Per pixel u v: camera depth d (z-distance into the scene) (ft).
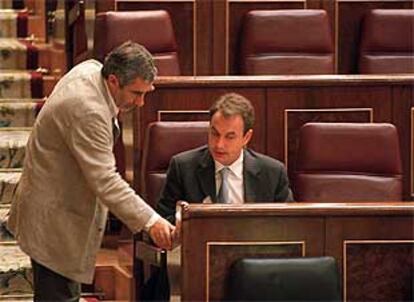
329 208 25.40
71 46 47.52
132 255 35.86
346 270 25.71
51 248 27.40
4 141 41.98
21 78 47.09
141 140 35.63
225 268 25.34
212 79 35.88
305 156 32.14
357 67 45.32
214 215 25.14
